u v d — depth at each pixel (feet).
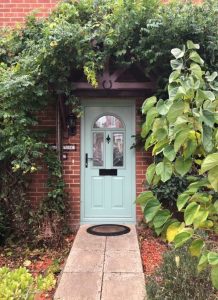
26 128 18.25
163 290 10.52
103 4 18.30
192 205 5.62
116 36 17.08
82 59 17.26
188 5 17.44
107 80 18.57
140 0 17.31
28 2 21.20
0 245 18.21
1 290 6.43
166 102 6.04
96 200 21.35
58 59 17.24
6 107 17.19
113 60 18.43
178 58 6.98
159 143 6.14
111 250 16.20
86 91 19.47
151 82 18.61
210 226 6.09
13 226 18.53
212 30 17.12
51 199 18.51
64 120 20.49
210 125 5.64
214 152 5.75
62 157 20.75
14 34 19.21
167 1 20.92
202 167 5.32
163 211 6.10
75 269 14.01
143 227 20.01
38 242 17.66
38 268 15.33
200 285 10.57
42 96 18.08
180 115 5.67
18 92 16.87
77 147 20.89
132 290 12.16
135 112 20.99
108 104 21.31
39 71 17.29
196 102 5.91
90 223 21.11
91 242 17.40
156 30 16.66
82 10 18.31
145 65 18.38
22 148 17.07
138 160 20.92
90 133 21.36
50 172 19.21
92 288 12.34
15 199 18.51
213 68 17.13
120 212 21.25
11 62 19.19
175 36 16.90
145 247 17.43
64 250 17.43
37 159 19.77
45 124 20.61
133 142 21.22
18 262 16.07
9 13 21.20
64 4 18.11
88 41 17.03
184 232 5.63
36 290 7.16
